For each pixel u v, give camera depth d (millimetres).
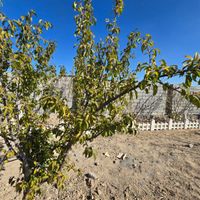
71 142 1879
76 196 3602
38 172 1943
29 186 1827
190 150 6539
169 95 12273
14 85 2053
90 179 4211
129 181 4324
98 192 3768
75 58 2312
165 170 4945
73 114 1828
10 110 1740
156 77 1263
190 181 4391
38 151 2139
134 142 7391
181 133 9641
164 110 12430
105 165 5109
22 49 2129
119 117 2203
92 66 2236
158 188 4070
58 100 1544
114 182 4242
